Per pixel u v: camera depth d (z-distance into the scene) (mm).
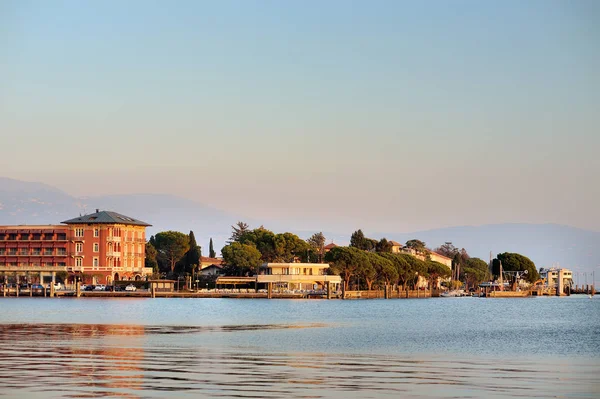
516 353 93625
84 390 60312
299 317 175875
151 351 89312
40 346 94438
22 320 152500
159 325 139875
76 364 75375
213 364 77062
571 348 101250
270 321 158000
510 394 60906
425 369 75312
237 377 68000
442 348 99312
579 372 74125
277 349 94438
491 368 76750
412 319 175375
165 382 64625
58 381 64250
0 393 58844
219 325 142125
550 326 153625
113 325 138000
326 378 68312
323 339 111312
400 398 58906
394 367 76625
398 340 111875
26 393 58875
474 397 59469
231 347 96250
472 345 104688
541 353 94000
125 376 67500
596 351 96688
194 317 171000
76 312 188125
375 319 172500
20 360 78375
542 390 62812
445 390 62438
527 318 188500
